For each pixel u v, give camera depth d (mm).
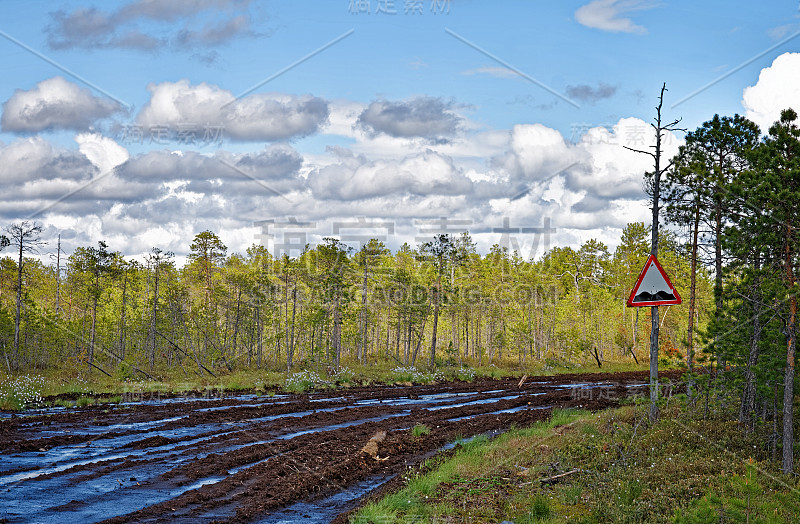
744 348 18297
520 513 12562
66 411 27750
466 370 53156
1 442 19516
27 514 12086
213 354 54594
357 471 16328
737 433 18406
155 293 55156
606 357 73938
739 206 16453
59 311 61594
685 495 13328
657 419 20422
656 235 19797
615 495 13273
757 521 10320
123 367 46594
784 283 15086
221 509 12625
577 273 89625
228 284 62438
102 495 13555
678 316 61250
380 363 63031
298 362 61594
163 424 23984
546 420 24672
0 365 47562
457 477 15547
